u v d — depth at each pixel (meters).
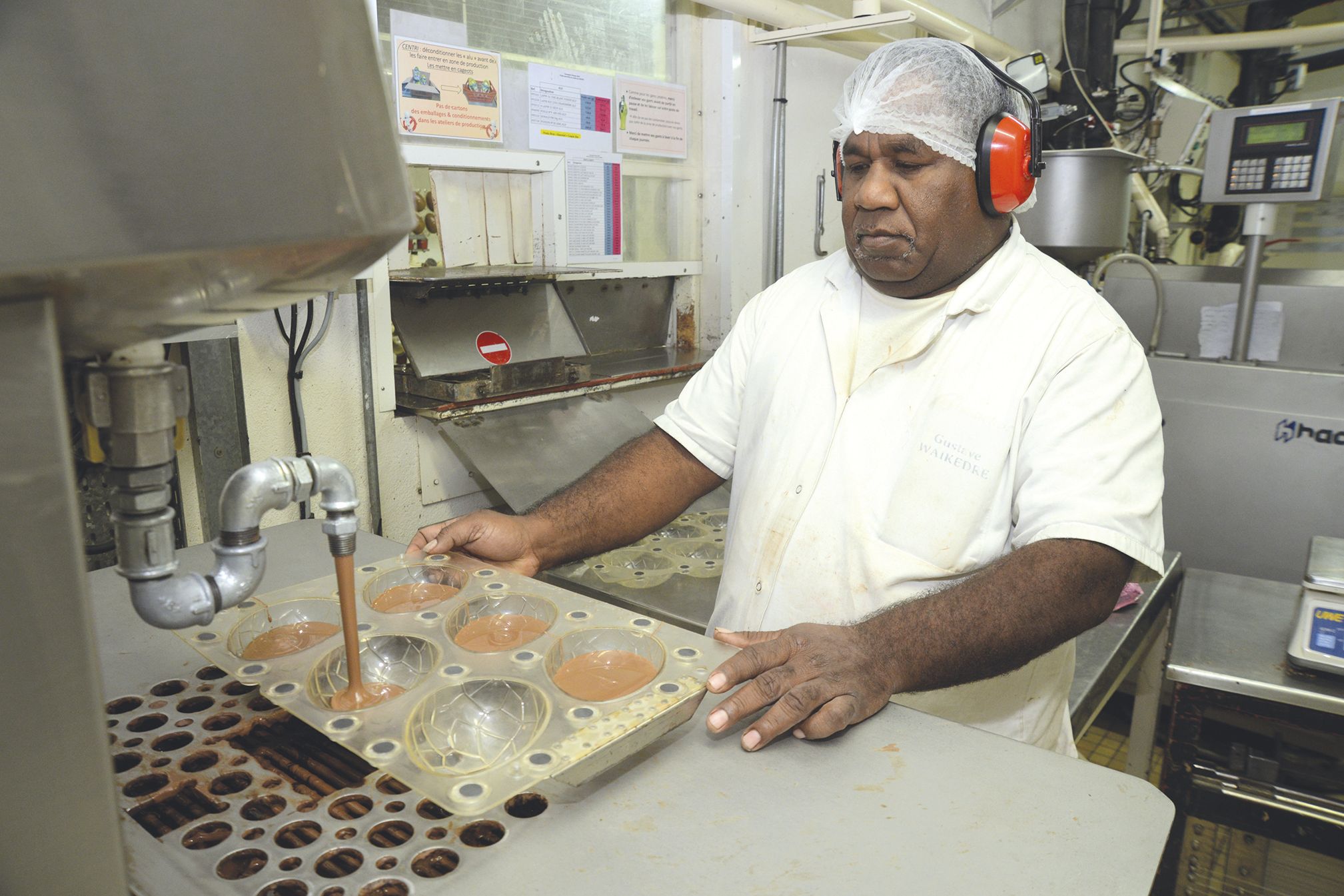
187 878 0.57
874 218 1.08
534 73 2.25
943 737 0.76
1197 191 4.16
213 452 1.49
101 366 0.47
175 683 0.84
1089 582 0.95
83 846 0.39
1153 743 1.84
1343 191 4.04
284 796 0.67
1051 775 0.70
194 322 0.44
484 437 1.94
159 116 0.32
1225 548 2.49
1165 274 2.66
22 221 0.30
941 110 1.03
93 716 0.38
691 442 1.36
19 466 0.34
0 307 0.33
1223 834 1.36
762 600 1.22
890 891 0.57
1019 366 1.09
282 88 0.35
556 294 2.24
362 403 1.84
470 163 2.11
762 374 1.30
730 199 2.78
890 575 1.10
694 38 2.71
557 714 0.71
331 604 0.92
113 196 0.32
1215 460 2.46
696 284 2.87
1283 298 2.41
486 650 0.84
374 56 0.39
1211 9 4.00
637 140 2.57
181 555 1.19
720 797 0.67
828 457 1.19
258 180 0.35
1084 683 1.33
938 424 1.12
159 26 0.32
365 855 0.61
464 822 0.65
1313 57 4.43
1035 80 2.29
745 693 0.75
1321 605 1.37
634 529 1.32
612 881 0.58
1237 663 1.36
